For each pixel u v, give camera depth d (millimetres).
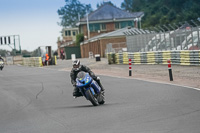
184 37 115125
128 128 30156
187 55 107625
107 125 32219
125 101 48562
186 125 29641
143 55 132500
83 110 42844
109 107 43500
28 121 38719
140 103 45219
